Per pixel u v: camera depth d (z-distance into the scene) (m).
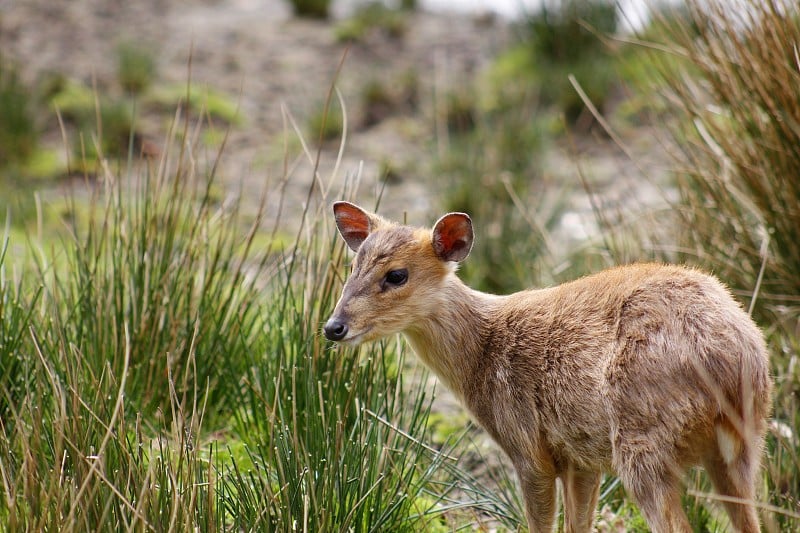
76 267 11.41
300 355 9.51
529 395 8.16
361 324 8.63
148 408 9.92
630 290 7.74
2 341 9.49
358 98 23.45
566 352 7.90
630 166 18.92
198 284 10.74
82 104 21.78
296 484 7.82
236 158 20.31
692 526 8.61
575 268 13.07
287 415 9.23
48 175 19.27
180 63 24.91
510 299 8.74
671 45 11.54
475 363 8.66
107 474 7.68
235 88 23.72
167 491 7.43
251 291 10.95
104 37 26.22
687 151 12.11
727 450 7.25
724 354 7.12
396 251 8.80
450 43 26.50
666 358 7.22
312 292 9.84
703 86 11.45
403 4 29.23
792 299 10.34
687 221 11.28
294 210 17.84
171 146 11.41
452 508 8.74
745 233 10.75
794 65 9.95
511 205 15.69
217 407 10.34
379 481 8.05
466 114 21.58
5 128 20.00
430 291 8.80
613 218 14.74
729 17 10.45
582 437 7.79
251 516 7.82
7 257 13.91
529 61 23.28
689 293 7.47
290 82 24.23
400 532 8.48
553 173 18.77
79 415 7.81
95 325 10.16
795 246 10.33
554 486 8.20
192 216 10.98
